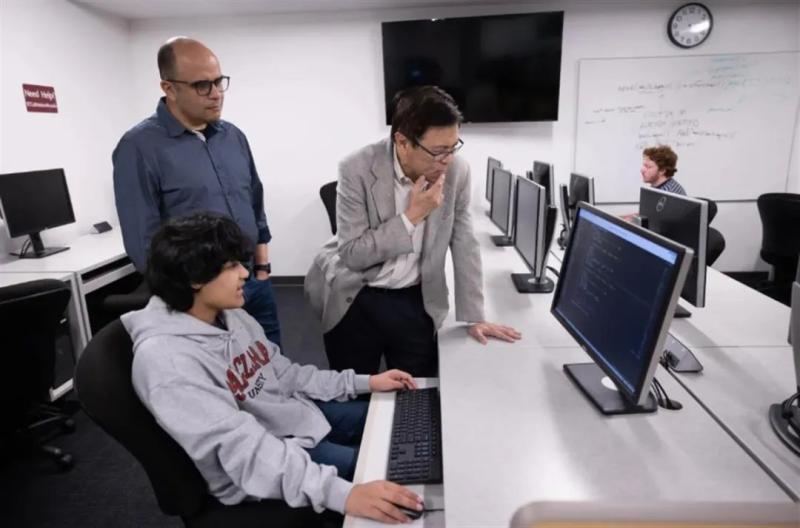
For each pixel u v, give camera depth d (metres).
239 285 1.11
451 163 1.50
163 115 1.81
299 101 4.24
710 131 4.11
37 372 2.00
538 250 1.89
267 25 4.09
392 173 1.48
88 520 1.82
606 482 0.88
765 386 1.21
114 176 1.78
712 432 1.03
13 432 2.11
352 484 0.97
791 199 3.10
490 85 4.04
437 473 1.02
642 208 1.76
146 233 1.78
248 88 4.23
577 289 1.25
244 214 2.03
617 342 1.03
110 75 3.90
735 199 4.23
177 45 1.72
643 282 0.95
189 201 1.85
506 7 3.97
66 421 2.35
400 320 1.63
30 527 1.79
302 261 4.56
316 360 3.11
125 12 3.85
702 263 1.40
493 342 1.49
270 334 2.29
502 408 1.13
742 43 3.97
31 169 3.10
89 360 0.99
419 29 3.95
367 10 4.03
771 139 4.11
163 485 1.01
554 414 1.10
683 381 1.24
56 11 3.30
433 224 1.52
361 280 1.59
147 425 0.99
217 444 0.97
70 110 3.45
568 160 4.27
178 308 1.09
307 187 4.41
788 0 3.87
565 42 4.05
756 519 0.24
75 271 2.58
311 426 1.26
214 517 1.04
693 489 0.86
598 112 4.15
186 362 1.02
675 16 3.90
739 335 1.52
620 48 4.03
